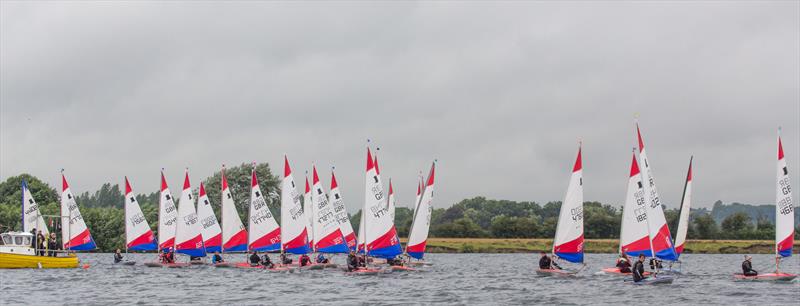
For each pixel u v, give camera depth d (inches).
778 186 3142.2
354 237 4242.1
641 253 3149.6
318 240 3993.6
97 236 6811.0
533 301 2600.9
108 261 5260.8
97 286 3110.2
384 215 3784.5
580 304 2513.5
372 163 3782.0
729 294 2758.4
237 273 3801.7
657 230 3157.0
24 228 4040.4
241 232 4387.3
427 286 3132.4
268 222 4170.8
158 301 2603.3
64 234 4313.5
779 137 3110.2
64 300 2615.7
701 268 4675.2
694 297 2669.8
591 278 3403.1
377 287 3068.4
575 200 3361.2
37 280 3326.8
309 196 4926.2
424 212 3991.1
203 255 4355.3
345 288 3024.1
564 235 3385.8
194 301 2603.3
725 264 5310.0
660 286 3038.9
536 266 4987.7
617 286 3053.6
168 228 4389.8
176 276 3629.4
